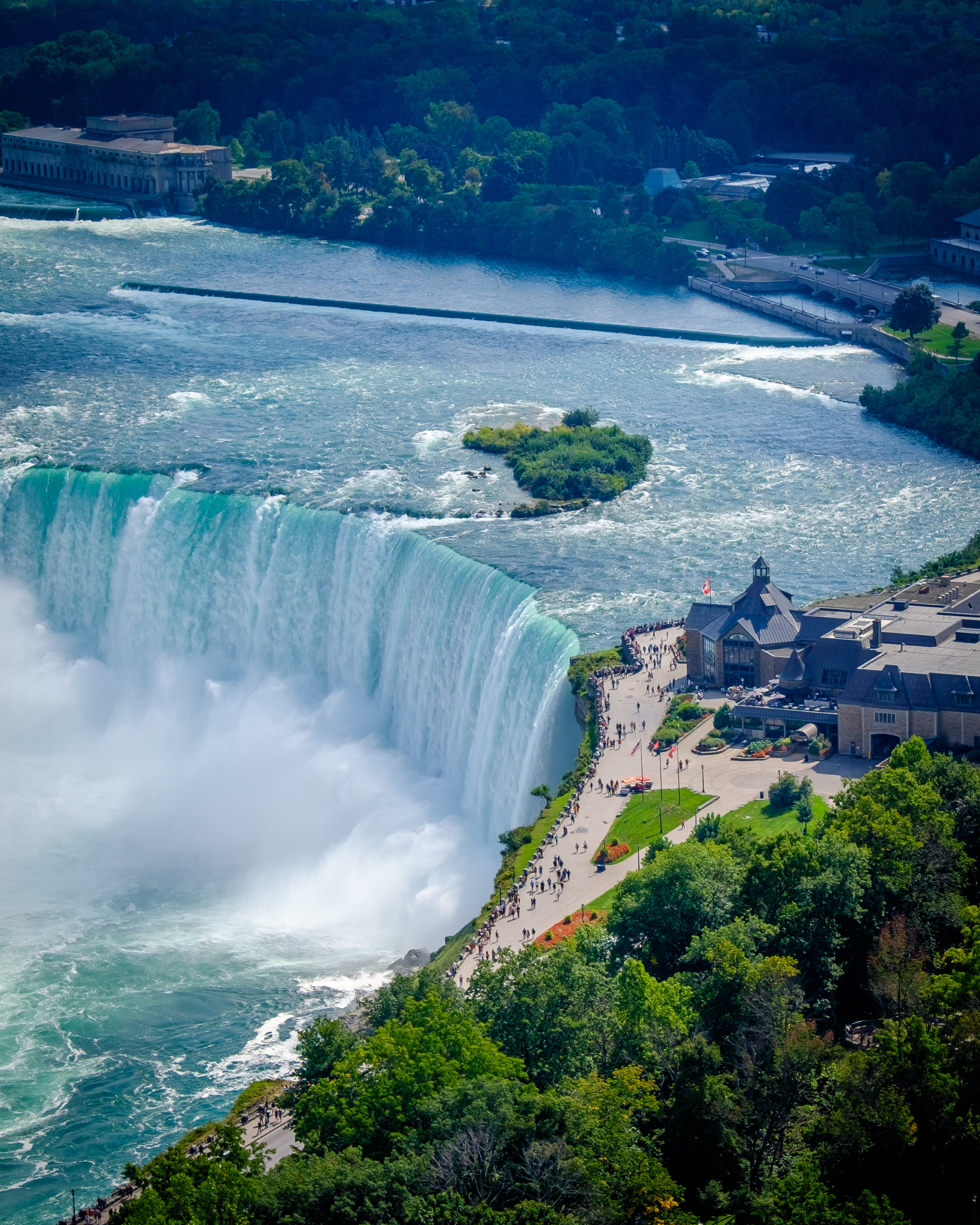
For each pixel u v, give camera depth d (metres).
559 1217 188.12
